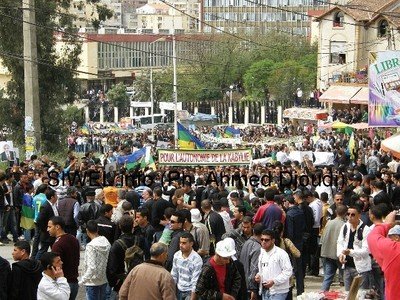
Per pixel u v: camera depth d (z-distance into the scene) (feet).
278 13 566.77
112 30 539.70
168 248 51.16
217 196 65.21
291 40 415.03
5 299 43.01
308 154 118.83
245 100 367.86
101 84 504.02
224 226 57.06
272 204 59.31
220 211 58.70
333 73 306.76
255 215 59.47
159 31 577.02
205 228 53.36
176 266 47.91
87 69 495.82
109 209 55.21
